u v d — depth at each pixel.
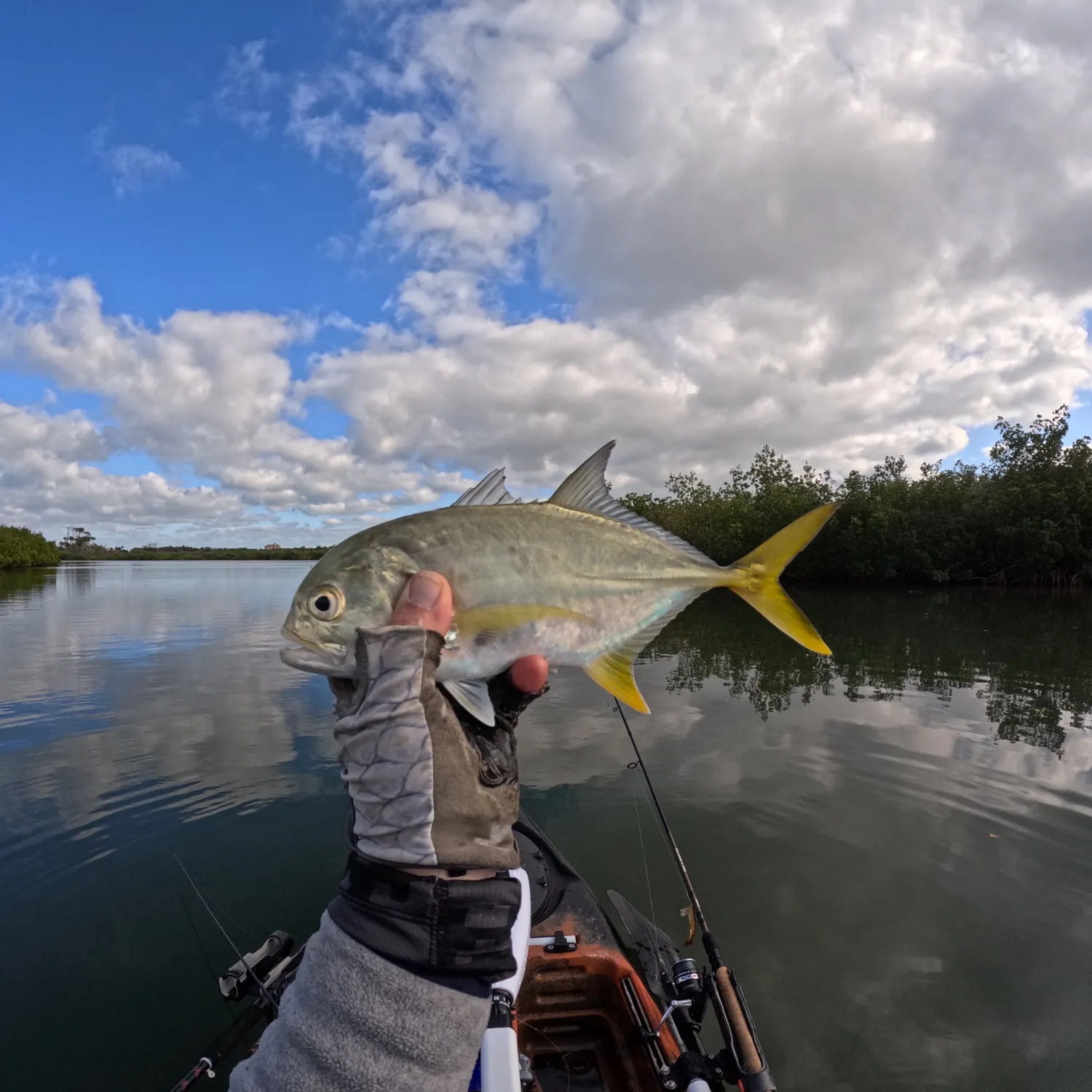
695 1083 0.53
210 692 2.16
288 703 2.01
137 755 1.56
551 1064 0.61
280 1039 0.22
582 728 1.83
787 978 0.85
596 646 0.40
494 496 0.42
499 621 0.35
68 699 2.08
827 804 1.34
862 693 2.26
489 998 0.23
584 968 0.67
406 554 0.35
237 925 0.94
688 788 1.42
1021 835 1.22
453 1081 0.22
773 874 1.08
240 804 1.30
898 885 1.06
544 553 0.38
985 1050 0.74
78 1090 0.68
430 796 0.23
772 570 0.49
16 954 0.88
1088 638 3.52
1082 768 1.54
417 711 0.23
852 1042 0.75
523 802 1.35
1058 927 0.95
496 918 0.23
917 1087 0.69
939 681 2.44
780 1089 0.69
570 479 0.44
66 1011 0.78
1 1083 0.69
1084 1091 0.69
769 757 1.60
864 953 0.90
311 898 1.00
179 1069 0.70
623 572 0.41
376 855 0.23
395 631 0.24
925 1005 0.80
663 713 1.99
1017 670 2.66
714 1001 0.57
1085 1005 0.80
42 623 4.05
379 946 0.22
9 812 1.27
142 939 0.91
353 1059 0.21
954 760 1.58
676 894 1.03
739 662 2.84
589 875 1.08
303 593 0.34
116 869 1.08
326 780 1.41
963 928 0.95
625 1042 0.62
